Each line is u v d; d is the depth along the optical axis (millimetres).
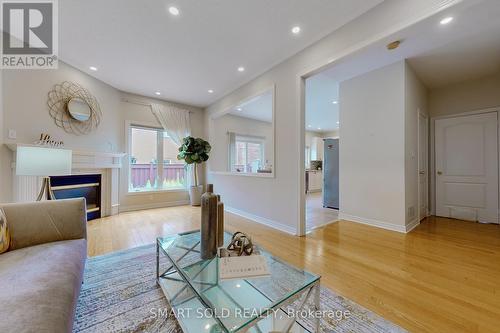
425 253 2242
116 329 1226
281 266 1295
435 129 3977
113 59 3084
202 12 2154
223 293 1142
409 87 3086
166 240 1701
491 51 2713
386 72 3121
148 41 2648
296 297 1074
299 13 2152
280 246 2463
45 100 2959
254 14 2176
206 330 1193
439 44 2555
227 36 2537
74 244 1517
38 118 2879
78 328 1224
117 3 2035
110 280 1732
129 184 4441
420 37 2402
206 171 5395
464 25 2193
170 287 1610
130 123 4430
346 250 2336
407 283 1686
